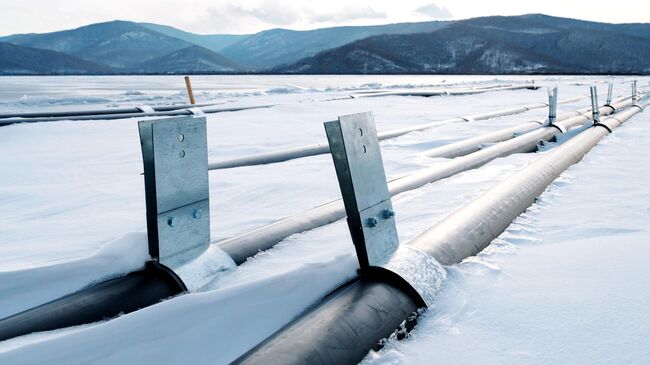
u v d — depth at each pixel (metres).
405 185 4.03
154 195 1.94
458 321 1.71
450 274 2.08
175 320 1.58
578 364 1.41
